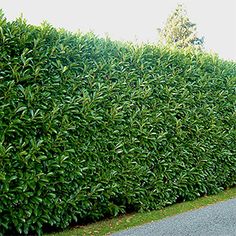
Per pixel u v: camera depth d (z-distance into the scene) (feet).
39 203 16.39
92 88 18.79
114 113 19.33
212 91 26.08
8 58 15.64
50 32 17.33
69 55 17.99
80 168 17.62
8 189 14.99
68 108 17.19
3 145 15.31
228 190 28.32
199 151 24.67
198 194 24.79
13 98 15.52
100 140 18.83
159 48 23.31
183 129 23.82
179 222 19.02
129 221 19.56
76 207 17.57
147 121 21.21
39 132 16.43
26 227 15.92
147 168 21.34
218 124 26.20
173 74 23.27
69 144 17.44
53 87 16.93
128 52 21.22
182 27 106.32
